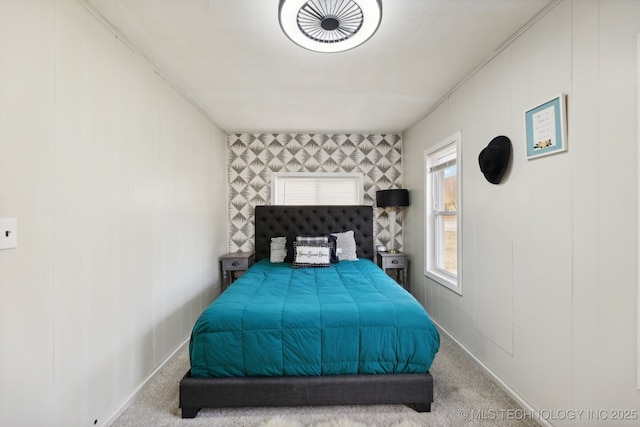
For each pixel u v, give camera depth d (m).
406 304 1.91
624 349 1.19
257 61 2.11
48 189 1.28
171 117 2.44
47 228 1.28
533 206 1.66
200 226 3.05
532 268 1.67
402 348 1.75
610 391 1.24
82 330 1.46
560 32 1.47
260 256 3.88
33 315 1.21
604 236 1.26
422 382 1.70
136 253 1.92
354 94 2.69
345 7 1.45
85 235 1.49
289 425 1.60
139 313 1.94
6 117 1.12
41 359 1.24
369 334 1.75
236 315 1.76
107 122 1.66
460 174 2.45
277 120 3.42
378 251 3.88
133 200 1.90
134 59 1.92
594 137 1.30
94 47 1.57
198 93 2.63
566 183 1.44
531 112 1.65
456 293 2.55
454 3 1.52
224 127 3.68
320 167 3.99
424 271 3.25
